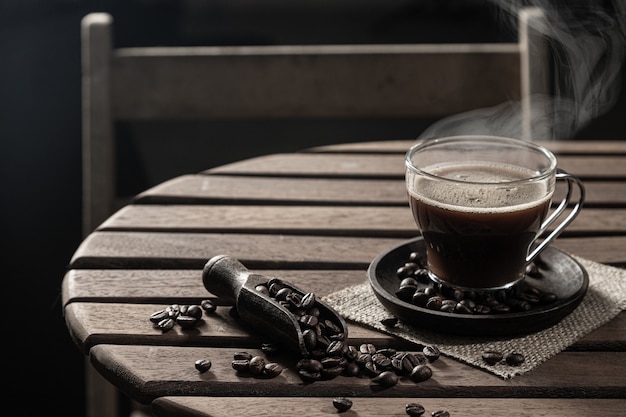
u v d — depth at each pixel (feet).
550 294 2.86
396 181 3.72
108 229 3.34
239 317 2.88
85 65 4.28
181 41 10.66
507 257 2.85
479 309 2.81
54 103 8.29
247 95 4.37
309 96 4.38
